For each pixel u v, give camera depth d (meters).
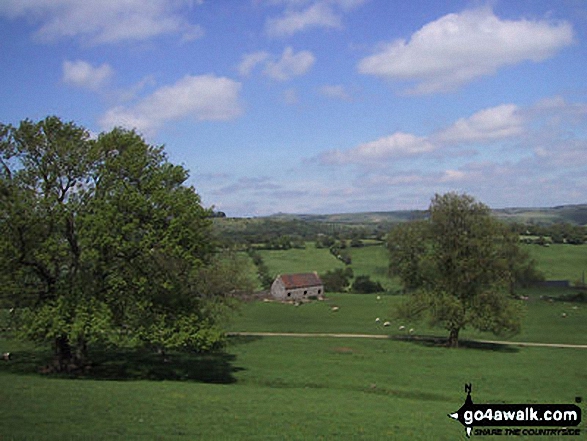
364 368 50.75
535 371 51.38
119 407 27.52
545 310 103.56
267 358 55.16
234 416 27.36
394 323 91.38
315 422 27.25
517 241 70.44
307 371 48.41
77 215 39.97
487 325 66.38
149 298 42.06
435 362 55.62
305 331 82.75
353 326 88.19
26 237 39.22
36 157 41.94
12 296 40.00
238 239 198.12
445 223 70.12
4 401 26.89
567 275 141.38
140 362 49.97
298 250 191.12
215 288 60.38
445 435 26.80
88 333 38.06
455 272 68.62
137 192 41.56
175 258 42.94
